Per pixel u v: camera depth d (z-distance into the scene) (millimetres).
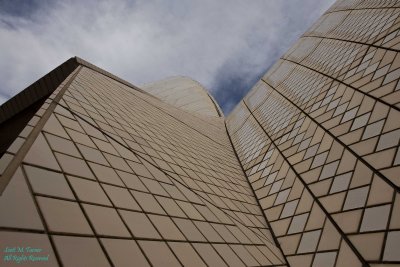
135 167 5434
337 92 10328
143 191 4754
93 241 2895
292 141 10703
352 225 5297
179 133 12477
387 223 4680
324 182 7066
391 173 5391
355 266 4582
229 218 6602
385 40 10133
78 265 2521
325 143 8375
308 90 13328
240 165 13922
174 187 6000
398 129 6094
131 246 3264
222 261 4500
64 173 3541
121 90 12711
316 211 6535
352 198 5824
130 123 8180
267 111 16969
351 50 12344
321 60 15164
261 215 8453
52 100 5457
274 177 9852
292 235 6676
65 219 2879
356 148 6879
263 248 6199
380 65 9000
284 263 6059
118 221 3498
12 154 3195
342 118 8570
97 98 8062
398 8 11328
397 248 4219
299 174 8430
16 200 2633
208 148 13586
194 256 4074
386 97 7355
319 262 5320
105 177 4219
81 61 11539
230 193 8695
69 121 5031
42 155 3541
